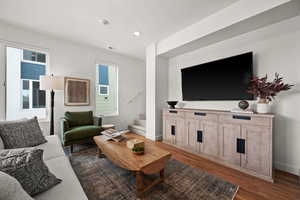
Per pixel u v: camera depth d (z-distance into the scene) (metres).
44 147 1.79
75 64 3.54
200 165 2.26
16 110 2.91
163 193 1.57
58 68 3.28
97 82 4.12
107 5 2.11
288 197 1.52
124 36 3.16
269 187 1.69
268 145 1.83
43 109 3.22
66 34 3.06
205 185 1.72
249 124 2.01
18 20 2.53
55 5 2.11
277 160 2.12
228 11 2.15
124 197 1.50
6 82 2.75
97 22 2.58
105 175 1.92
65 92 3.37
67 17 2.43
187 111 2.89
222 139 2.32
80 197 0.90
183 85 3.38
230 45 2.62
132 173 1.98
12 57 2.85
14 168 0.85
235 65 2.48
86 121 3.25
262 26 2.21
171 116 3.26
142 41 3.46
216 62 2.75
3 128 1.65
